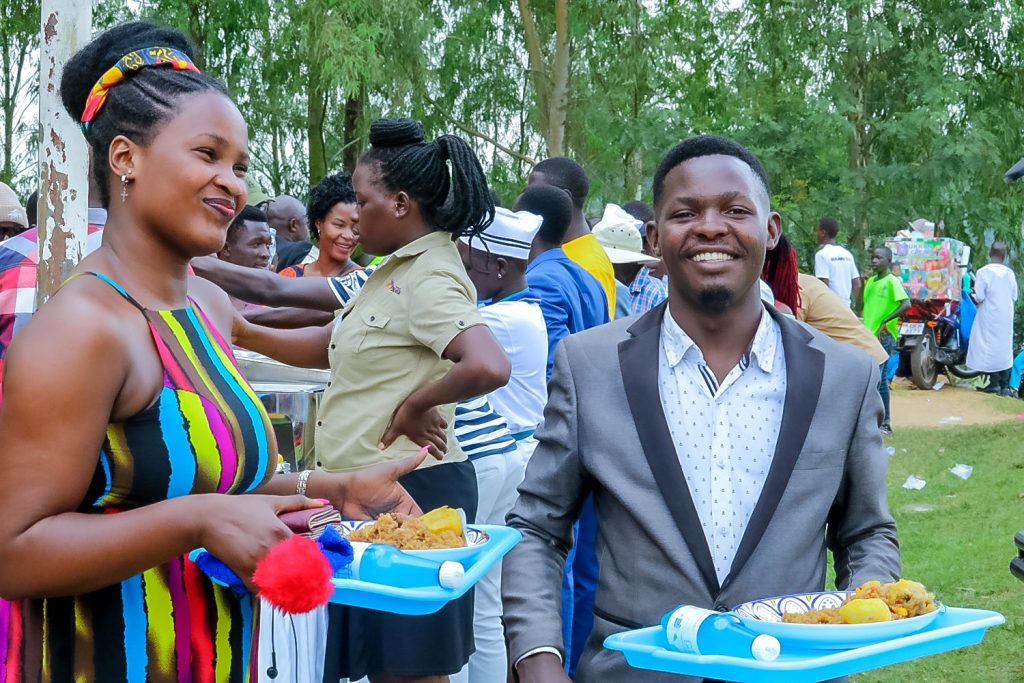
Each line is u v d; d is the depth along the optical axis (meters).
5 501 1.83
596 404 2.54
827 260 12.98
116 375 1.91
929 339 15.05
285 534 1.86
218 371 2.11
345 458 3.65
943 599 6.13
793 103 19.03
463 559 2.44
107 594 2.01
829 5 18.70
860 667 2.05
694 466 2.50
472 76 17.47
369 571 2.25
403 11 14.91
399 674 3.48
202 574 2.11
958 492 8.94
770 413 2.52
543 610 2.50
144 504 1.99
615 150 17.42
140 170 2.01
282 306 4.00
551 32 18.23
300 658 3.47
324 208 6.12
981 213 19.08
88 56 2.06
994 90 19.41
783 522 2.43
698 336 2.56
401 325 3.59
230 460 2.07
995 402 13.82
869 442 2.51
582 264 5.36
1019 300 18.09
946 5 18.95
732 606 2.40
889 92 19.38
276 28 15.58
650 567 2.45
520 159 17.84
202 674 2.09
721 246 2.48
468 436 3.97
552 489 2.59
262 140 16.81
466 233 3.88
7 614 2.01
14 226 6.60
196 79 2.06
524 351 4.40
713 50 19.55
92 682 1.99
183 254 2.09
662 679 2.43
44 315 1.90
